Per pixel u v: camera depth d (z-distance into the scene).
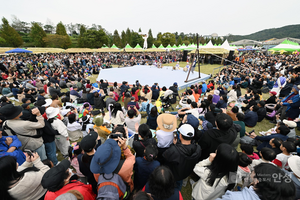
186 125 2.39
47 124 3.28
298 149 3.13
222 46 25.61
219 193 2.10
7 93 9.02
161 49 45.81
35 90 9.28
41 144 3.13
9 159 1.66
